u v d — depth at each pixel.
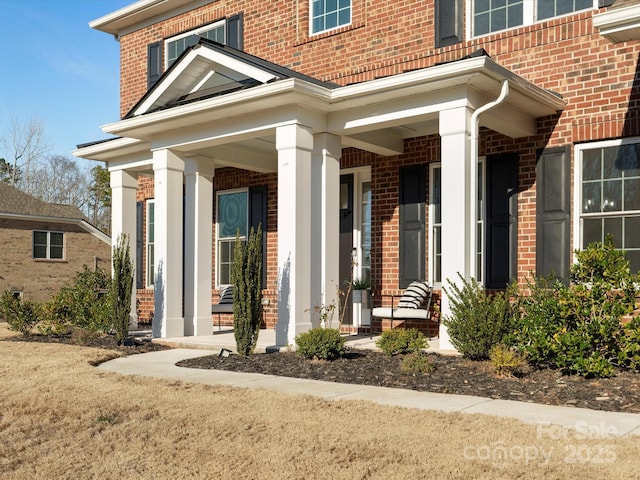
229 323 14.92
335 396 6.96
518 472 4.29
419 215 11.60
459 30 11.18
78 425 5.89
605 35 7.37
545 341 7.57
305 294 10.13
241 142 12.45
